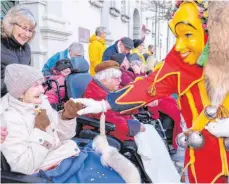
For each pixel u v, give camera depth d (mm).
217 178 1217
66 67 2570
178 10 1183
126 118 2275
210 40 1120
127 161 1464
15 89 1344
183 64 1233
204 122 1208
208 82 1185
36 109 1367
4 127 1290
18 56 1995
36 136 1297
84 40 5695
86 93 2199
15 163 1244
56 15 4668
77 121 2014
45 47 4414
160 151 2141
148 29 11641
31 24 1932
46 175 1333
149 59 4496
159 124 3008
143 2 10594
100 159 1502
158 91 1273
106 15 6809
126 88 1310
